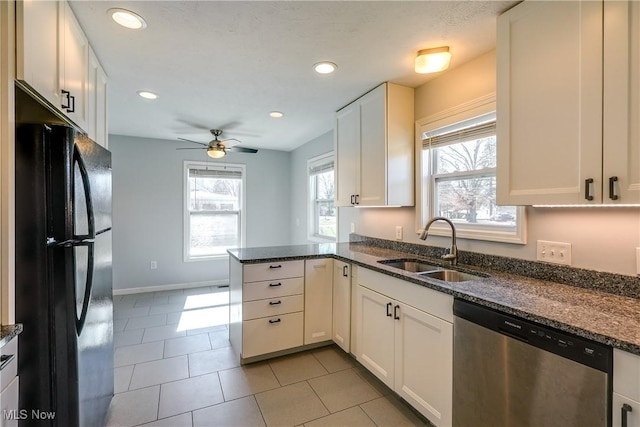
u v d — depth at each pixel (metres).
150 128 3.93
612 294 1.43
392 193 2.51
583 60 1.27
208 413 1.86
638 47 1.12
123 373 2.29
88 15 1.61
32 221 1.21
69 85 1.53
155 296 4.28
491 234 2.00
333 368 2.38
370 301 2.17
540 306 1.27
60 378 1.28
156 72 2.31
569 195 1.31
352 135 2.90
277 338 2.50
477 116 2.09
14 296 1.13
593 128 1.24
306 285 2.59
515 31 1.54
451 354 1.54
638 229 1.38
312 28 1.76
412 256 2.53
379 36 1.84
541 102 1.42
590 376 1.03
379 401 1.98
